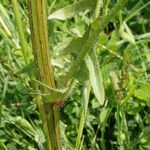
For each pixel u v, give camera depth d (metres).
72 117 0.31
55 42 0.27
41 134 0.19
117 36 0.35
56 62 0.16
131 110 0.31
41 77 0.15
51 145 0.17
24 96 0.29
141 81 0.32
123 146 0.28
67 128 0.31
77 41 0.15
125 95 0.30
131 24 0.42
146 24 0.43
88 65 0.15
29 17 0.14
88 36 0.15
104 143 0.29
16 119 0.24
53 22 0.16
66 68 0.16
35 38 0.15
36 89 0.16
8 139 0.29
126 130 0.28
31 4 0.14
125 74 0.26
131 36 0.34
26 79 0.24
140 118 0.31
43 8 0.14
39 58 0.15
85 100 0.18
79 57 0.14
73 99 0.32
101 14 0.15
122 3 0.13
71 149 0.26
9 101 0.31
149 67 0.36
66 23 0.35
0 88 0.31
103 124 0.28
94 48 0.15
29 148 0.26
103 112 0.29
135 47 0.36
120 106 0.26
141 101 0.32
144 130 0.28
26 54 0.17
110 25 0.41
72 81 0.15
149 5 0.44
